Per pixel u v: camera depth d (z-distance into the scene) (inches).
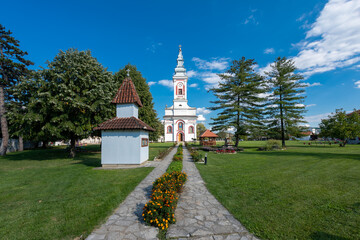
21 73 906.1
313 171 393.1
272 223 173.8
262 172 396.5
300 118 1085.1
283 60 1141.7
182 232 161.0
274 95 1143.0
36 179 364.8
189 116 2025.1
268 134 1167.6
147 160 578.6
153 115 1116.5
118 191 275.4
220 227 169.6
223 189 283.1
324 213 192.2
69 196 258.5
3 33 866.8
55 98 577.0
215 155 747.4
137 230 165.2
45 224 178.2
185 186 304.0
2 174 418.9
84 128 643.5
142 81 1064.2
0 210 213.0
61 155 828.0
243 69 1126.4
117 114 534.3
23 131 637.3
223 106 1093.1
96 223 178.5
